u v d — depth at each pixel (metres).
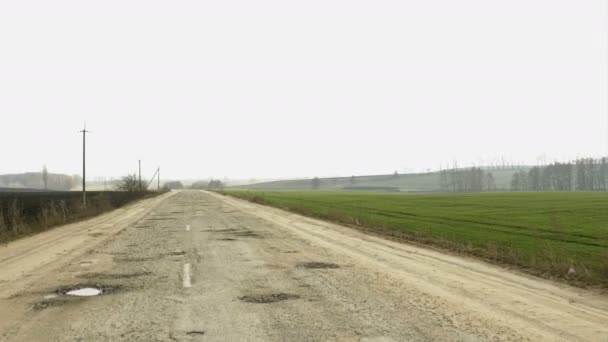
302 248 15.00
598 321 6.77
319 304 7.79
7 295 8.60
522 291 8.80
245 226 23.05
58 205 33.44
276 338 6.03
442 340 5.92
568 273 10.55
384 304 7.77
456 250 14.80
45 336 6.17
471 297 8.27
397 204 46.25
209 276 10.32
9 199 43.38
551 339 5.94
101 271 11.02
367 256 13.28
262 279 9.95
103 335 6.20
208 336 6.13
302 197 70.12
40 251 14.63
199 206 43.88
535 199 52.66
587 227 22.92
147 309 7.54
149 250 14.64
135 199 62.62
